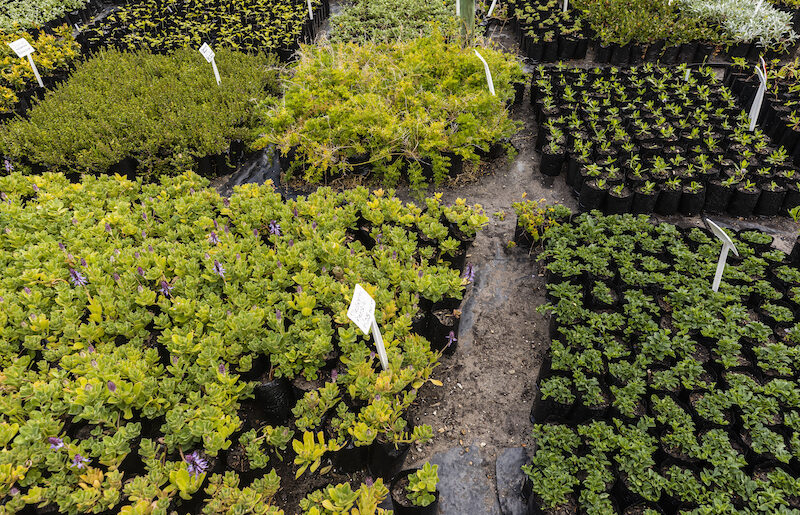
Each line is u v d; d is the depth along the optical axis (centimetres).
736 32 1055
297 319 488
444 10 1238
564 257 583
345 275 537
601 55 1110
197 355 470
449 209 633
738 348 475
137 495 361
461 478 434
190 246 580
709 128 791
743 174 696
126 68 1014
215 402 418
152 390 420
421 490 381
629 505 388
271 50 1167
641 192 678
